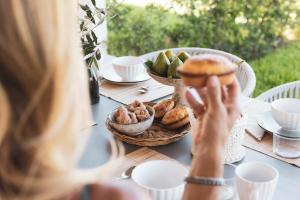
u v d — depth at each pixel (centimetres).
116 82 161
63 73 43
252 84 170
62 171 45
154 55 204
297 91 176
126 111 118
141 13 335
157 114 124
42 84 43
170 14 322
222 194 90
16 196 45
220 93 64
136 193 53
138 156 110
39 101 43
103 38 213
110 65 181
